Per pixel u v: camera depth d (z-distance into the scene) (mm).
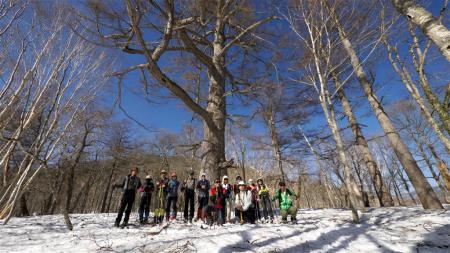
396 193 27359
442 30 2947
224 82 11062
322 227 6266
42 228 7094
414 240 4934
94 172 28594
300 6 8023
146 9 6324
